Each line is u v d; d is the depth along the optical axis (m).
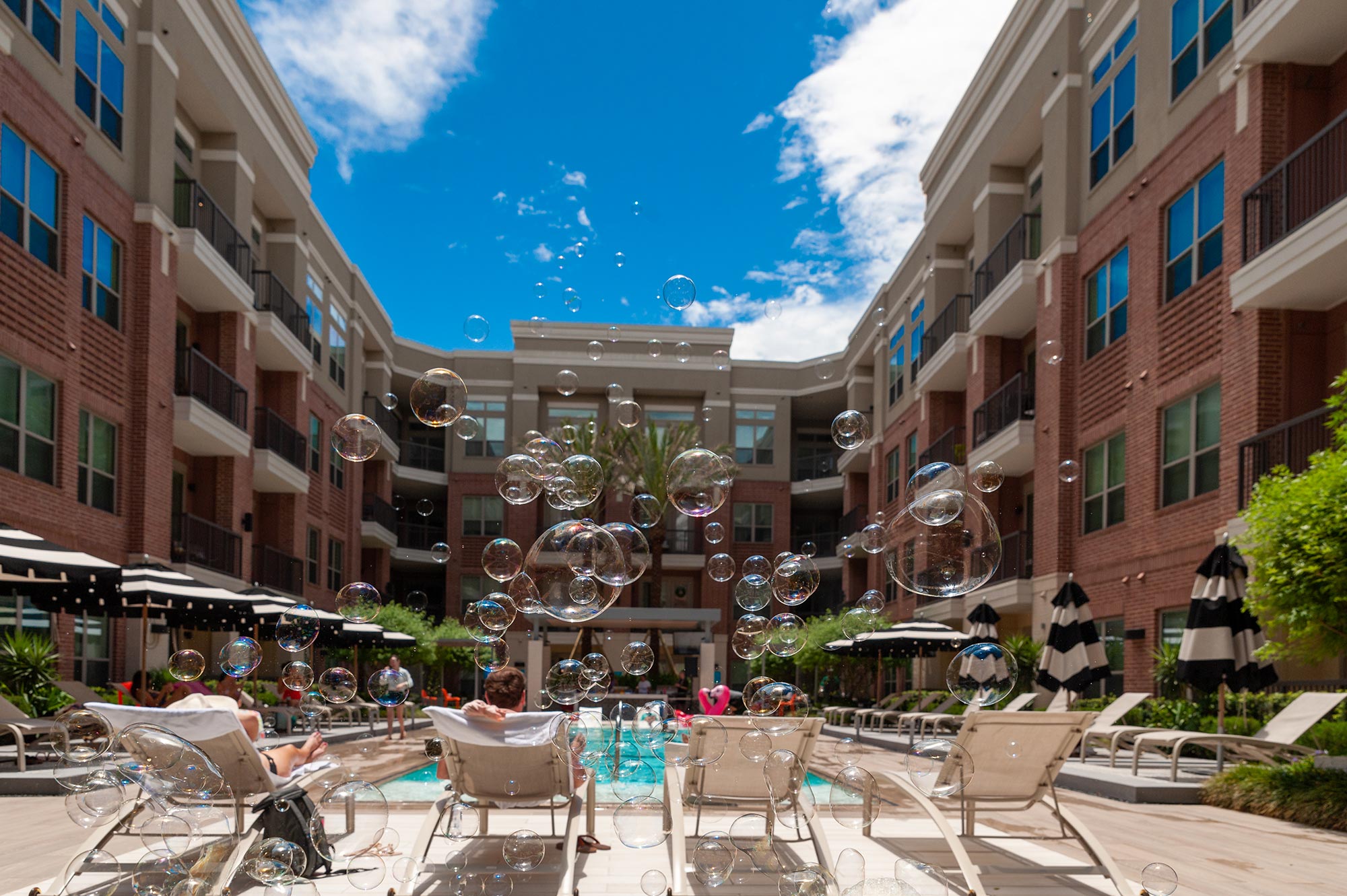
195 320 16.89
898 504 24.47
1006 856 4.63
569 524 5.97
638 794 6.67
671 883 3.90
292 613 7.39
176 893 3.29
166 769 3.32
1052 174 15.47
